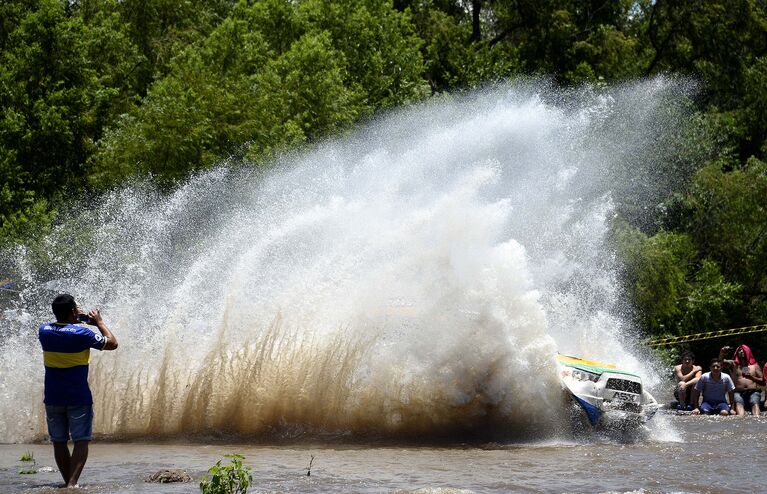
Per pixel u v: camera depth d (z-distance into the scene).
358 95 61.69
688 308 63.16
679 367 35.62
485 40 81.25
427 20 81.44
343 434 23.02
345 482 16.30
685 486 16.20
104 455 19.62
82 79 54.78
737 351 34.25
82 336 16.17
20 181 48.62
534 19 80.25
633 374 23.86
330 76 58.47
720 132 73.19
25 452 20.14
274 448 21.19
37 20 52.62
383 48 69.94
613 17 83.00
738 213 68.69
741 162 83.06
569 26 78.94
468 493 14.95
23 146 50.97
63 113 51.97
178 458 19.14
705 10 78.81
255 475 17.03
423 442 22.58
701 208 68.88
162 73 67.88
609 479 16.91
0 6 55.28
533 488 15.85
